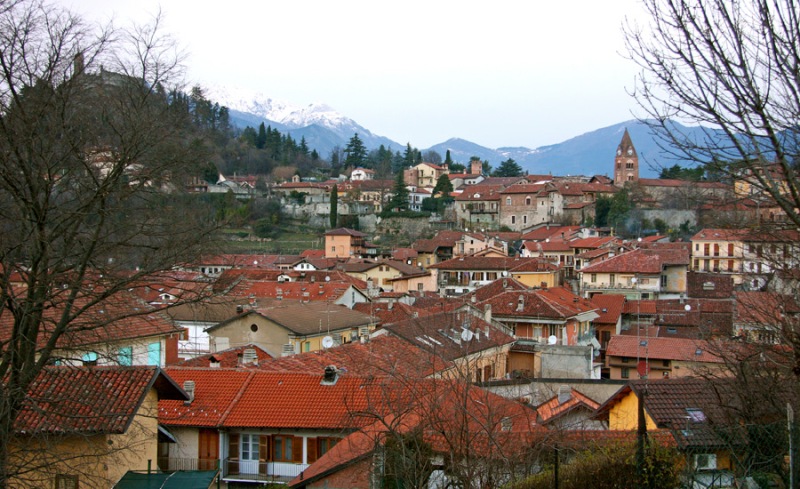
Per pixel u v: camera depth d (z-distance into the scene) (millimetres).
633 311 66812
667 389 21266
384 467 18562
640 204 140000
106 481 21328
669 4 11773
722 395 20422
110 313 21969
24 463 18906
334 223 147125
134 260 20688
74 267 19297
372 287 84500
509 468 17562
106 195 18484
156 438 24156
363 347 36750
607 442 18016
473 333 46094
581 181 167000
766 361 16203
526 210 145500
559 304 58750
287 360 33594
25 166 17656
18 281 22031
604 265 85250
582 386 36781
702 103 11688
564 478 16328
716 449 16359
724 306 65438
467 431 16297
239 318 45719
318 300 63906
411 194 168500
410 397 19875
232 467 27297
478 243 121312
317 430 26359
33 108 17750
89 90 18891
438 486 17188
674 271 84438
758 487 14555
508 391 35781
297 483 21344
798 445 13766
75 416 19828
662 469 15617
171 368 30922
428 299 70188
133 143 18594
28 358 18484
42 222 18016
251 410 27703
